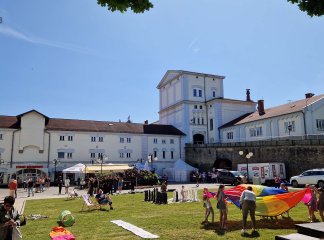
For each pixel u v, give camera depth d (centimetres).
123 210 1919
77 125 5691
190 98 6569
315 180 3067
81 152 5488
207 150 5481
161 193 2255
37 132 5212
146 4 565
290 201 1399
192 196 2375
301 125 4300
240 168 4191
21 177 5012
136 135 5981
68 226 1398
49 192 3600
